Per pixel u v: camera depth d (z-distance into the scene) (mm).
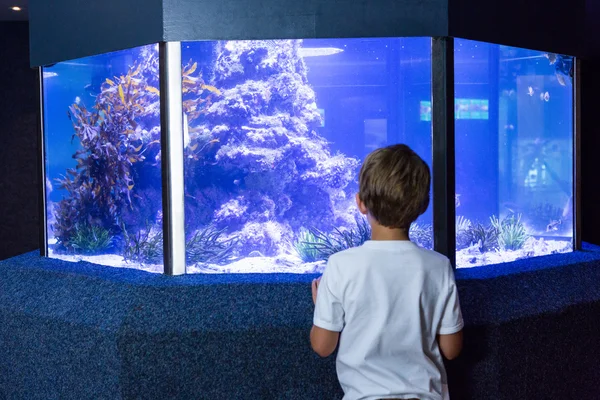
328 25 2465
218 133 2537
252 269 2598
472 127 2613
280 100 2535
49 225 3184
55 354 2490
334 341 1598
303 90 2529
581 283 2666
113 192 2812
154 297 2359
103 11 2727
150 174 2641
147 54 2598
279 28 2471
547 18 2816
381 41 2492
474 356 2332
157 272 2650
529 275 2578
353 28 2463
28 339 2600
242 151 2547
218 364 2268
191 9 2467
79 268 2809
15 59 6375
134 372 2268
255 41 2510
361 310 1533
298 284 2383
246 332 2252
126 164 2732
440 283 1576
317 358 2270
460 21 2473
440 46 2480
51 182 3145
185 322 2277
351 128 2533
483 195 2689
